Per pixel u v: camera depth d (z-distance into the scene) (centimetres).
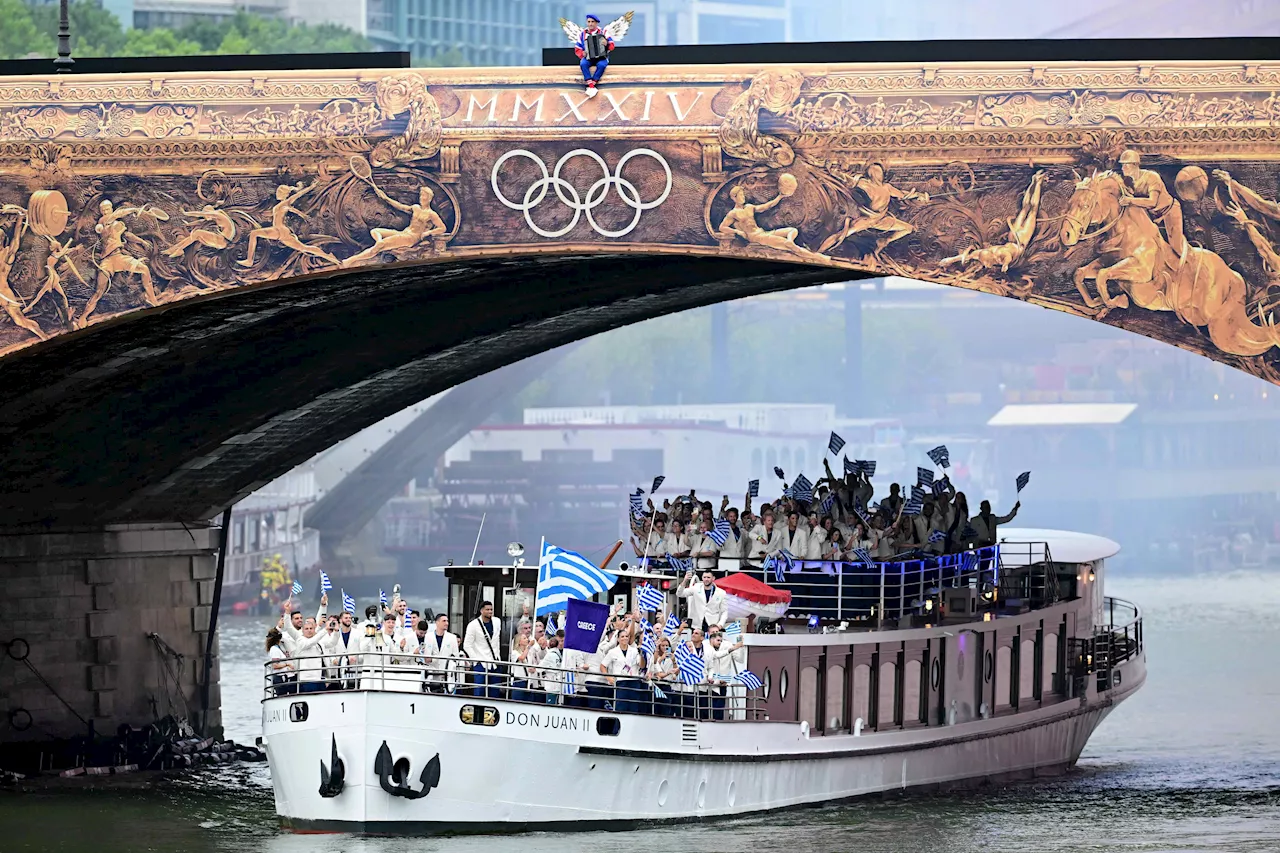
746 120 15488
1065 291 15150
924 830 16500
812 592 17925
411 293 18500
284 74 16012
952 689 19138
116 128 16150
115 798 19012
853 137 15362
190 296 16200
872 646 18050
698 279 19450
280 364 19838
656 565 18450
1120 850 15838
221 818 17712
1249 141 14862
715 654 16375
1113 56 15162
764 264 18525
